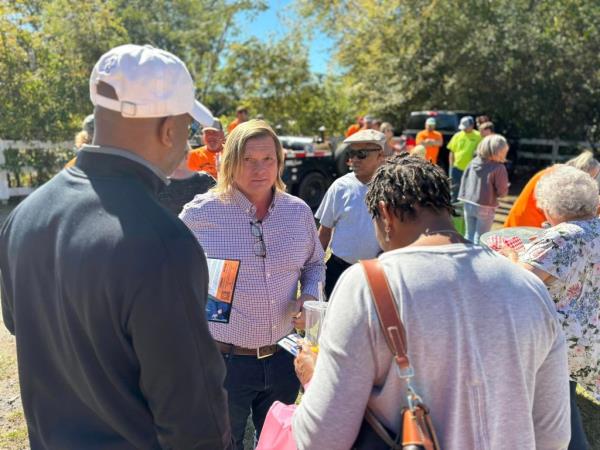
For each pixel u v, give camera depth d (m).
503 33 13.91
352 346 1.18
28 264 1.23
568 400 1.32
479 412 1.16
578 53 13.12
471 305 1.18
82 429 1.25
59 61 10.67
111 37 13.41
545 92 14.00
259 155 2.15
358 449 1.24
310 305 1.89
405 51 16.11
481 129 9.86
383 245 1.44
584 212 2.49
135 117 1.19
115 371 1.16
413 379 1.17
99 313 1.12
